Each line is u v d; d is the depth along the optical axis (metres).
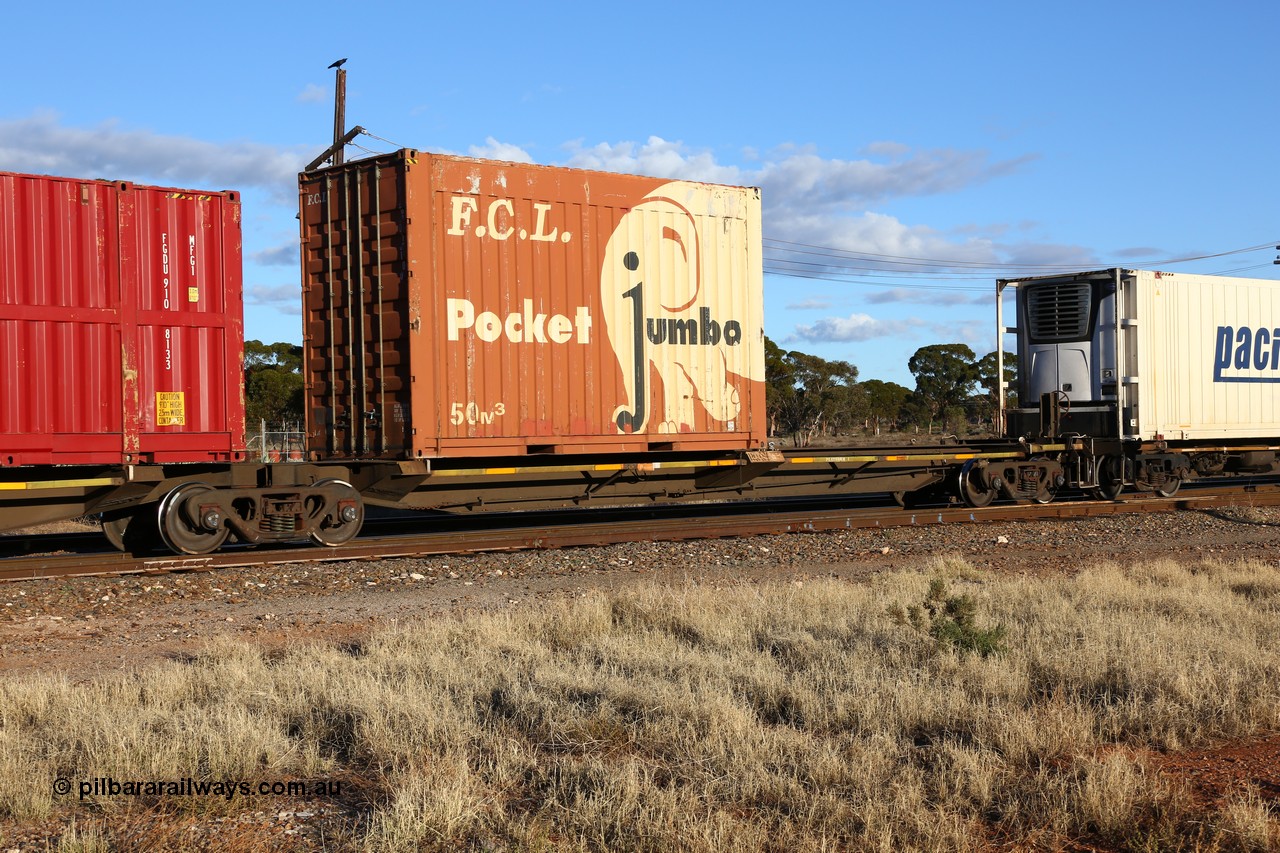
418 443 12.38
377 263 12.69
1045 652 7.53
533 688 6.66
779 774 5.15
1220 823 4.43
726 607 9.31
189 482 12.04
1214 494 20.44
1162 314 19.31
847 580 11.51
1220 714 6.13
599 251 13.64
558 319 13.33
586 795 4.91
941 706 6.18
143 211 11.45
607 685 6.66
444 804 4.64
